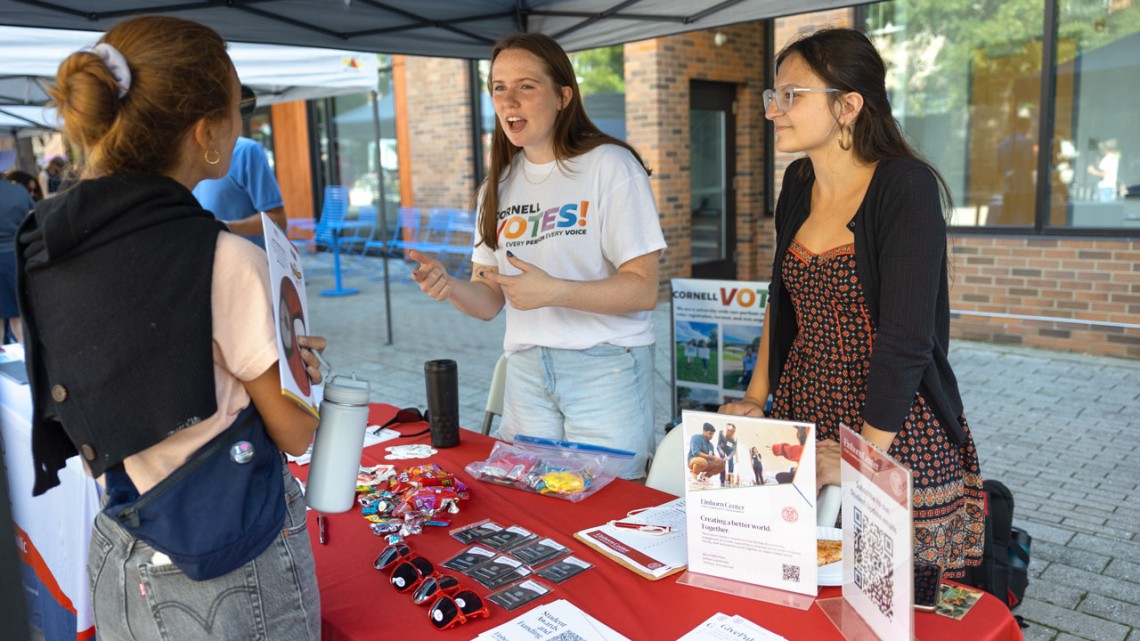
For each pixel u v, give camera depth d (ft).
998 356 20.06
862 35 5.65
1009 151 20.90
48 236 3.51
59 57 15.17
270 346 3.82
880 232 5.49
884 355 5.38
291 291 4.20
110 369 3.58
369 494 6.48
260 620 3.98
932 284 5.31
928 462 5.74
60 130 3.79
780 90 5.70
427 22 12.44
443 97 34.91
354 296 33.09
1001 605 4.50
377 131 23.63
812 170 6.33
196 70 3.79
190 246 3.71
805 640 4.29
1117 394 16.87
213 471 3.86
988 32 20.81
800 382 6.32
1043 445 14.26
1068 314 20.25
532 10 12.91
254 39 11.74
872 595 4.12
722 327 11.37
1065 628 8.95
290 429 4.12
